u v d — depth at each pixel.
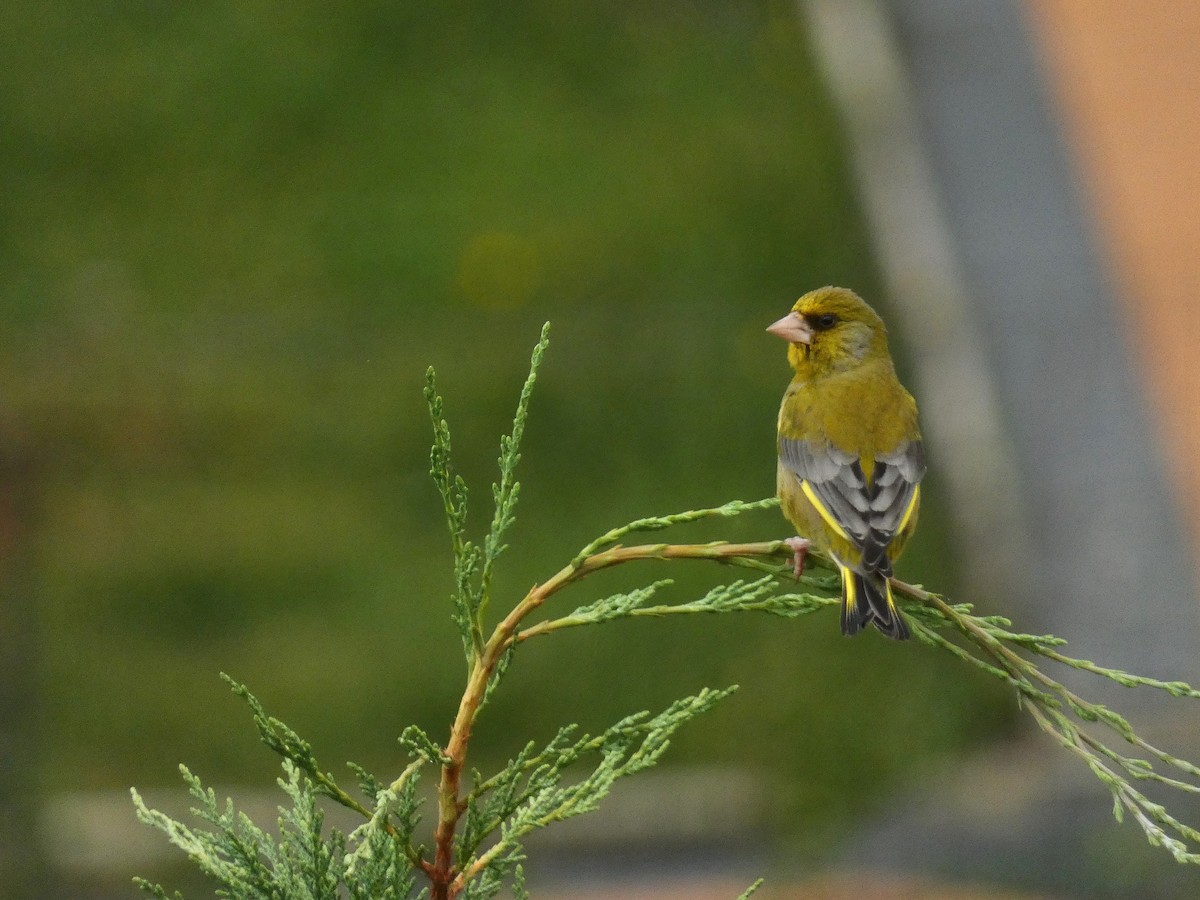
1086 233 19.77
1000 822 12.08
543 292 19.08
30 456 14.59
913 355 18.34
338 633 14.95
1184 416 17.30
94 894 11.82
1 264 19.06
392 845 4.52
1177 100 21.70
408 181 20.62
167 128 21.25
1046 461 16.98
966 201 20.45
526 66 22.41
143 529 15.76
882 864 11.67
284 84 21.88
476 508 16.50
